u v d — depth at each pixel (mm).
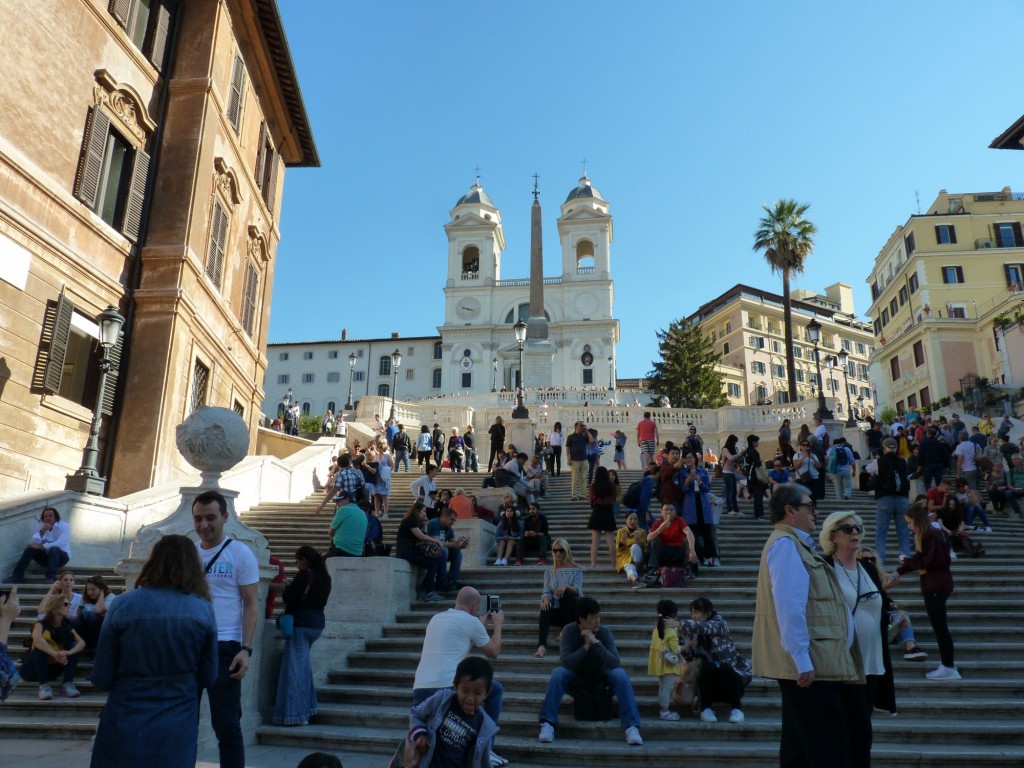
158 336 15914
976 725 6555
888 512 11586
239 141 20359
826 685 4320
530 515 12711
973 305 50562
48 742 6754
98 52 15555
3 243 12852
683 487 11633
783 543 4523
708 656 7059
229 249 20047
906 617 8258
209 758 6266
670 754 6281
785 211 42312
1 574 10875
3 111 13078
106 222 15859
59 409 14008
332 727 7160
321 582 7590
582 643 7160
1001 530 14328
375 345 89625
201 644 3787
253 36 20969
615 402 48219
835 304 99125
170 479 15656
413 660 8469
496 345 83438
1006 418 23297
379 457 17781
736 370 84250
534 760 6441
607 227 87000
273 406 89625
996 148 28250
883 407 54344
